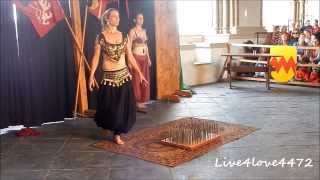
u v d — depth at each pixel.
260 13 10.00
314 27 8.73
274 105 6.51
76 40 5.83
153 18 6.99
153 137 4.81
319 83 8.09
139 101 6.34
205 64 8.80
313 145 4.42
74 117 5.95
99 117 4.63
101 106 4.57
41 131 5.27
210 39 9.44
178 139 4.55
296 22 9.91
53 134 5.11
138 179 3.60
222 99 7.09
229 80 8.45
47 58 5.60
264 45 8.73
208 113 6.04
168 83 7.29
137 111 6.21
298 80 8.34
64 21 5.75
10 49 5.25
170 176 3.64
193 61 8.60
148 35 6.94
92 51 6.10
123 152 4.31
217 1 9.43
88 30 6.05
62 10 5.67
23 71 5.37
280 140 4.61
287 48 8.30
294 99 6.97
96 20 6.08
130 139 4.76
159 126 5.32
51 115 5.73
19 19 5.30
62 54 5.78
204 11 9.45
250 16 9.84
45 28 5.52
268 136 4.78
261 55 8.11
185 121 5.54
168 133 4.93
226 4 9.43
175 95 7.10
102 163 4.01
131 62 4.80
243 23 9.73
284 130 5.03
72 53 5.89
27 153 4.38
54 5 5.58
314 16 9.97
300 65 8.20
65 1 5.79
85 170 3.84
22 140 4.88
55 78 5.72
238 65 8.73
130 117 4.57
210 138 4.59
